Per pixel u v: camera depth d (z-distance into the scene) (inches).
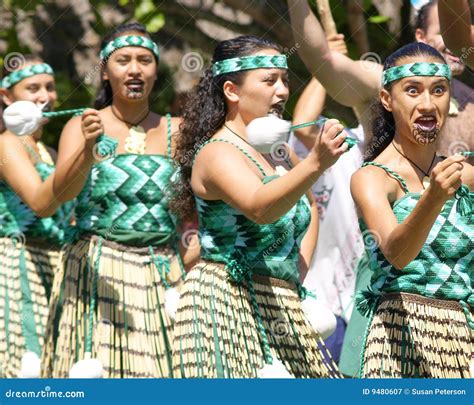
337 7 633.6
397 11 634.2
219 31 698.2
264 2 652.1
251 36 438.0
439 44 509.7
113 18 695.1
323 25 553.3
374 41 639.8
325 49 510.6
